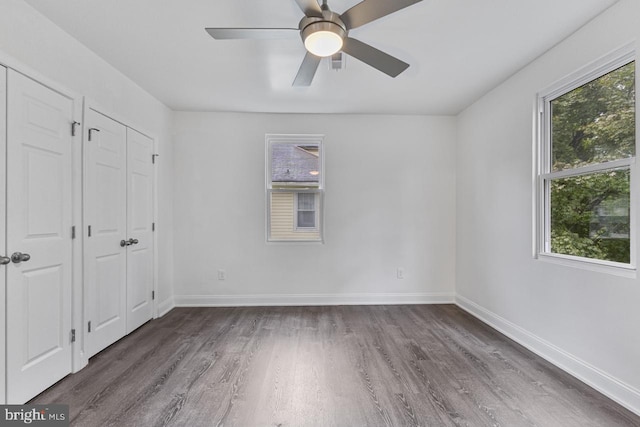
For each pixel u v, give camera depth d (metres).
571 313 2.27
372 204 4.06
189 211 3.95
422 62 2.70
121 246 2.89
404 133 4.08
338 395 2.00
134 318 3.12
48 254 2.07
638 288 1.81
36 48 1.98
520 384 2.14
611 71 2.04
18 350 1.85
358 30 2.23
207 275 3.98
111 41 2.36
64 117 2.21
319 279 4.04
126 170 2.97
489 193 3.32
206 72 2.88
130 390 2.05
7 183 1.79
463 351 2.66
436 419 1.77
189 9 2.00
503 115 3.08
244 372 2.29
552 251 2.54
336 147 4.04
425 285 4.11
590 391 2.05
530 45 2.43
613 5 1.96
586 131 2.23
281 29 1.76
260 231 4.00
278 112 3.98
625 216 1.95
